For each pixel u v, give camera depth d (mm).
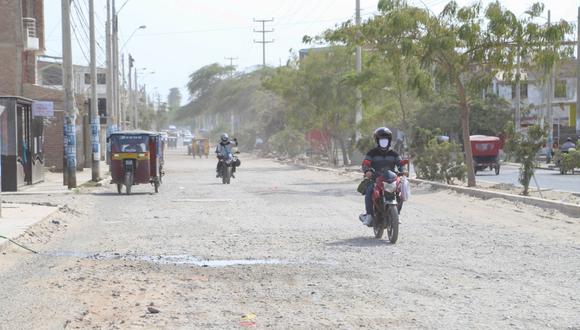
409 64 41469
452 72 39219
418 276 13906
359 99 60250
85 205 30656
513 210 27062
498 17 36531
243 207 28984
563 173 54594
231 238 19641
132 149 37062
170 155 137375
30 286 13234
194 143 119750
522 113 90438
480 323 10305
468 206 28922
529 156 32688
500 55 37688
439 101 88750
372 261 15695
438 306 11375
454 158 42906
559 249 17344
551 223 22875
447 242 18641
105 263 15711
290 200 32375
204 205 30062
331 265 15203
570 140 62406
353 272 14367
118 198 34469
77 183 45594
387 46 40594
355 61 73438
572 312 10914
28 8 64750
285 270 14609
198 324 10289
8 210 26656
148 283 13352
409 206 29078
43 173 47562
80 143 64375
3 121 38500
